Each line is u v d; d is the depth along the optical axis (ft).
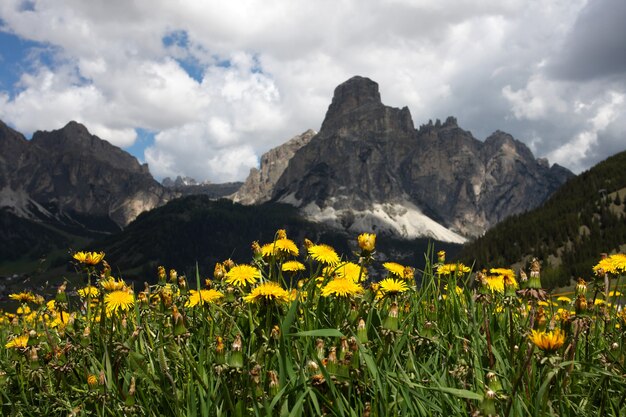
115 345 1.68
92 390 1.53
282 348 1.38
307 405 1.39
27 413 1.74
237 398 1.38
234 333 1.82
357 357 1.43
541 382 1.44
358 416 1.37
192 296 1.86
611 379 1.44
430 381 1.47
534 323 1.62
